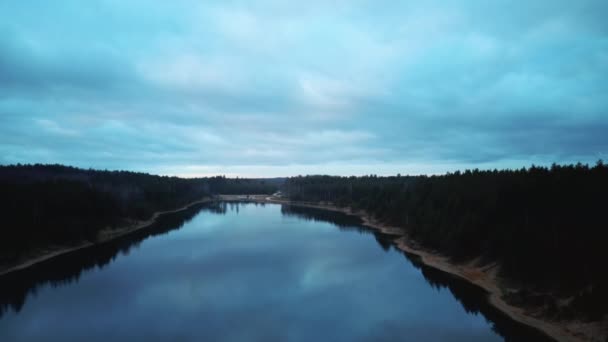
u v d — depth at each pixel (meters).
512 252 37.28
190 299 35.78
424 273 45.47
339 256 55.91
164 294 37.41
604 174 42.03
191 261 52.69
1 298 36.22
